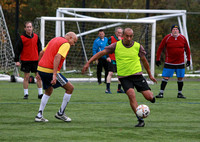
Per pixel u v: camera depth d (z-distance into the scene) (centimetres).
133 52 1348
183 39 2241
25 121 1435
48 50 1396
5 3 5366
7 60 3981
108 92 2514
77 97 2261
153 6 6500
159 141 1118
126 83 1341
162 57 5356
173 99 2225
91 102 2036
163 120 1503
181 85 2303
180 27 4556
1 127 1308
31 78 2988
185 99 2239
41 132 1224
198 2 6272
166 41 2250
